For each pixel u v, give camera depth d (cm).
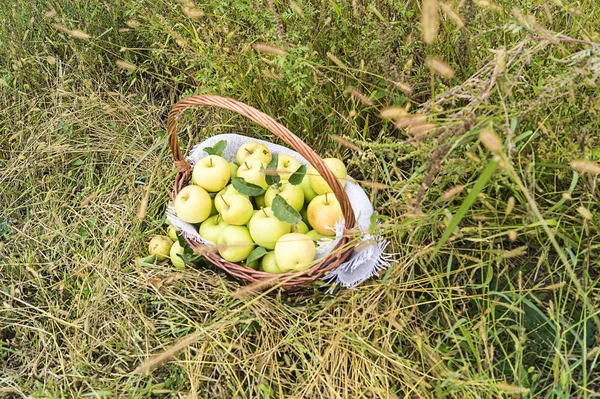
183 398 91
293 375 96
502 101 80
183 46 121
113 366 99
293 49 106
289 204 106
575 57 81
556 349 83
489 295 100
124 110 146
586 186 93
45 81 153
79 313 107
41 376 99
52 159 136
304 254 99
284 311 102
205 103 98
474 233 104
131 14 134
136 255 116
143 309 107
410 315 95
